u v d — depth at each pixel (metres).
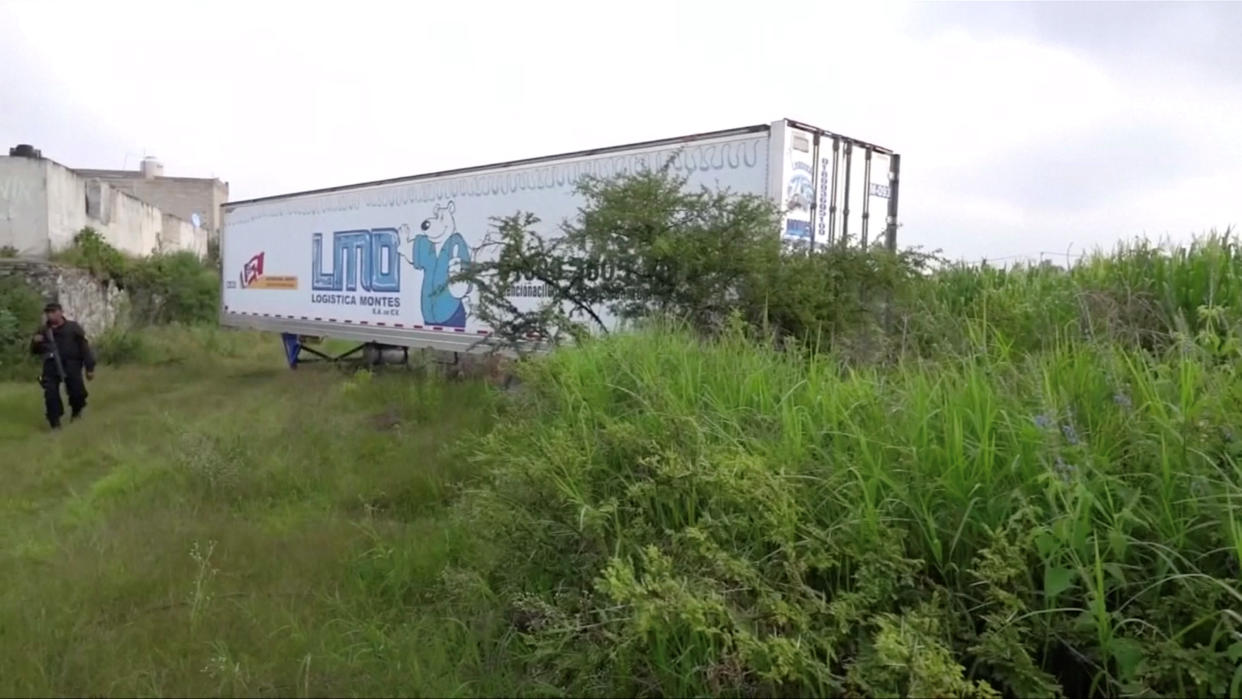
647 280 7.79
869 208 9.57
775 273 7.43
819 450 3.90
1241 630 2.84
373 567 5.21
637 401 4.99
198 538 5.99
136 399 14.50
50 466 8.98
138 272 25.80
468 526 5.08
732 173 9.11
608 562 3.61
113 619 4.58
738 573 3.25
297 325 17.67
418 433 9.28
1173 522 3.08
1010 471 3.39
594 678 3.50
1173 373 3.93
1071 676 3.08
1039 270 9.14
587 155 10.71
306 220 17.27
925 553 3.37
